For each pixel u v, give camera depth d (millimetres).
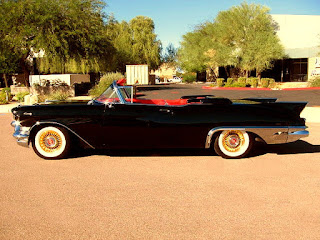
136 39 48188
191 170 4566
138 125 5008
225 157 5172
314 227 2869
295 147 6004
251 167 4711
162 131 5027
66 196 3592
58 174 4402
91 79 33844
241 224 2924
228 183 4012
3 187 3885
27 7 19594
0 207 3293
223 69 42906
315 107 12773
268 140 5074
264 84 28297
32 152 5719
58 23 20219
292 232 2779
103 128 5035
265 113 5012
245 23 31547
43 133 5098
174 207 3295
